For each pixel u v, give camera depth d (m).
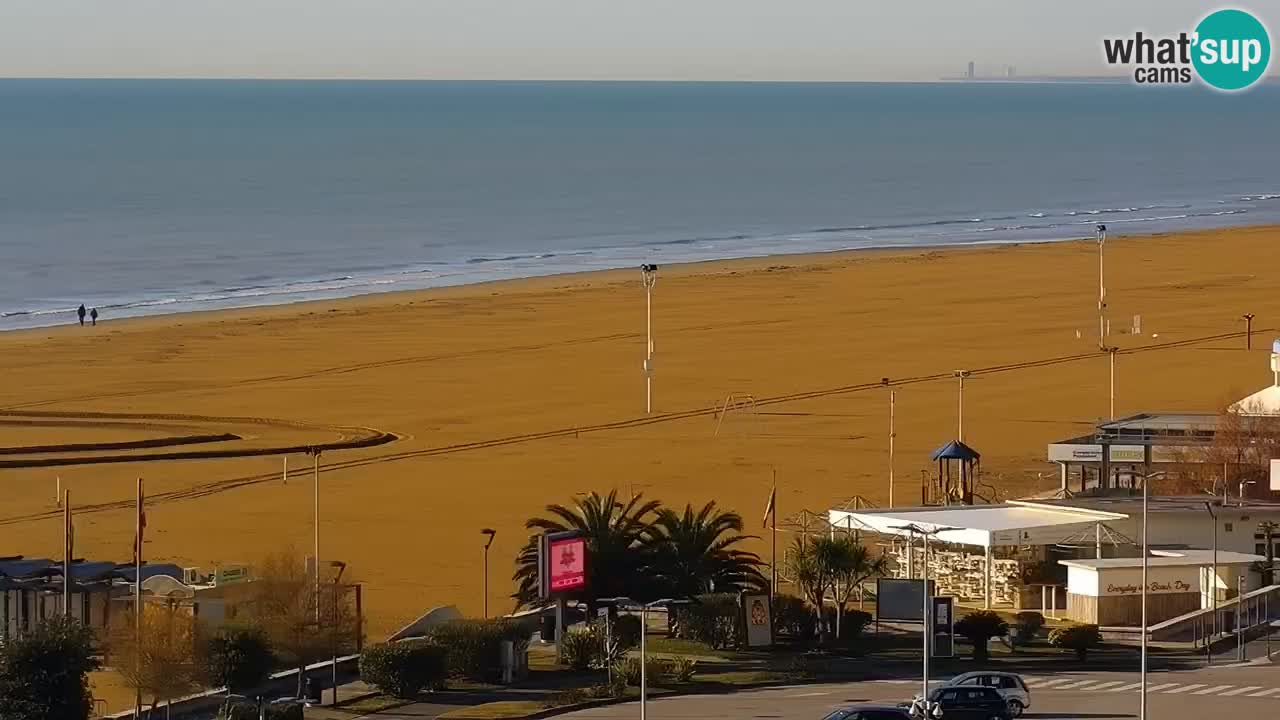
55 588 91.06
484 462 143.88
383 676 82.25
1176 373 179.75
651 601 92.56
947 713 74.69
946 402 168.25
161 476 138.38
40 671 76.12
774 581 101.44
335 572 101.25
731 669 88.31
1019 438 150.88
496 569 110.88
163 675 80.75
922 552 106.31
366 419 162.75
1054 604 100.62
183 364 193.50
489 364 192.75
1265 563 101.38
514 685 85.06
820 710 78.06
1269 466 117.44
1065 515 105.56
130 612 87.00
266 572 90.31
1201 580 98.12
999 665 88.75
